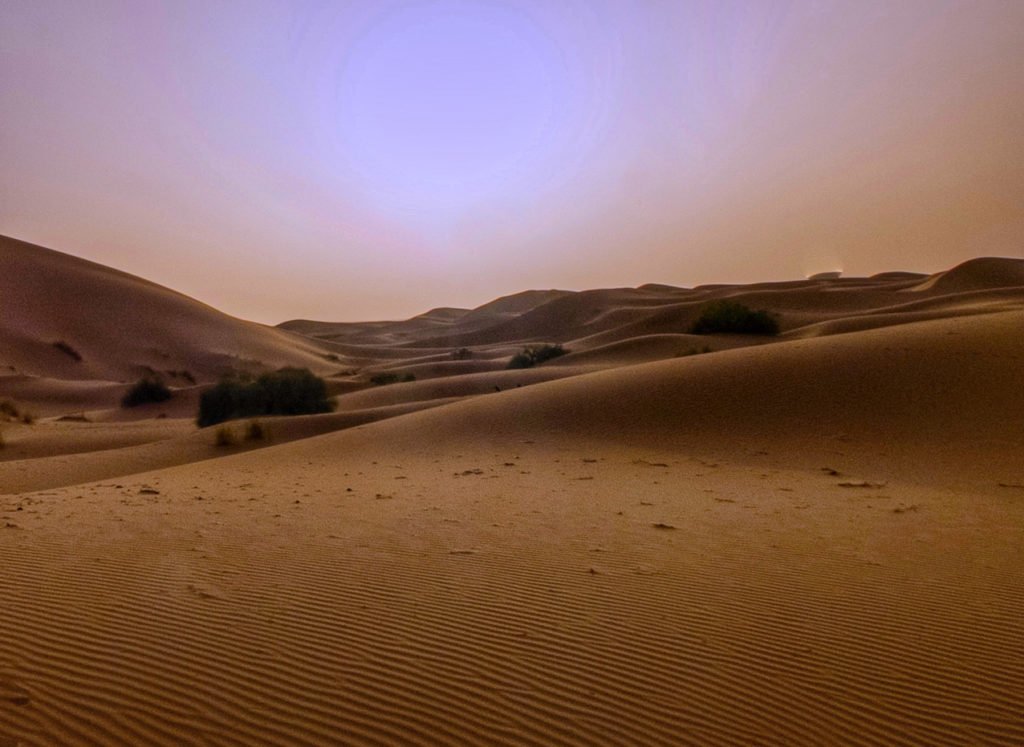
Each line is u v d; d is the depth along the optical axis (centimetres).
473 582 640
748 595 612
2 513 971
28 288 8812
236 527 867
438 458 1650
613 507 1022
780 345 2508
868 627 542
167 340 9056
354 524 892
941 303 7019
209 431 2711
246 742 373
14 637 492
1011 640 519
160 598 578
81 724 385
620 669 466
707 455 1538
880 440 1530
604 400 2053
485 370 7044
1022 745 388
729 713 415
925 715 417
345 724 394
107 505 1049
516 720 402
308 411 3600
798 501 1068
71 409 5691
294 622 532
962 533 851
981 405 1641
